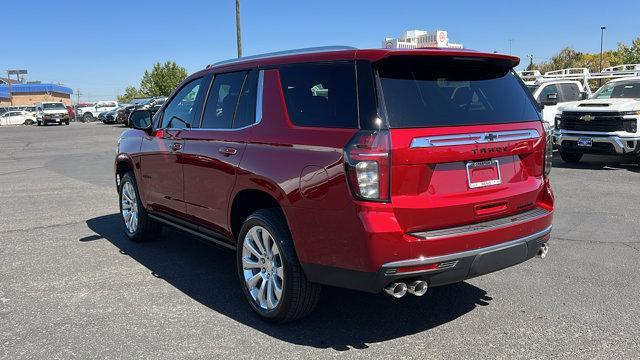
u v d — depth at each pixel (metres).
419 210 3.42
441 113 3.60
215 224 4.73
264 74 4.32
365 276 3.40
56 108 44.88
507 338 3.86
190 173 4.96
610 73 16.75
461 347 3.73
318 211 3.57
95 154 18.41
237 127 4.45
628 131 11.39
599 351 3.64
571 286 4.86
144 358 3.62
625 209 7.87
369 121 3.41
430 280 3.47
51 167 14.62
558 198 8.73
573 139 12.18
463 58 3.79
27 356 3.66
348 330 4.03
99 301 4.63
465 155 3.60
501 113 3.93
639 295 4.63
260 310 4.18
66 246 6.37
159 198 5.65
